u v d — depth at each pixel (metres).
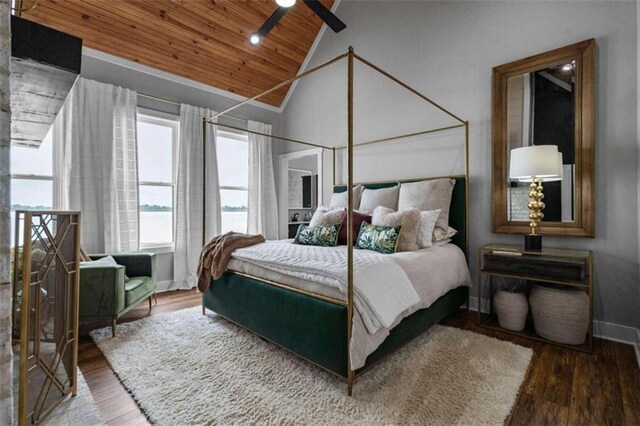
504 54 3.00
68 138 3.13
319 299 1.87
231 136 4.69
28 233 1.30
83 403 1.57
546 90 2.78
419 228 2.87
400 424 1.47
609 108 2.48
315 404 1.62
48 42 1.15
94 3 3.06
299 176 6.21
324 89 4.64
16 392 1.46
